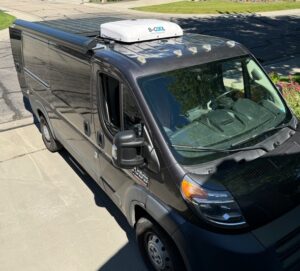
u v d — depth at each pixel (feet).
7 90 33.94
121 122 12.26
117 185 13.48
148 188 11.32
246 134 11.62
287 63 39.22
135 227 13.02
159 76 11.50
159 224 11.03
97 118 13.69
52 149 22.03
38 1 108.37
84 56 13.76
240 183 10.09
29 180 19.56
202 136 11.18
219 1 102.68
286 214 10.09
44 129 22.22
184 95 11.59
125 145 10.75
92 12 86.07
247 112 12.34
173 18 74.90
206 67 12.19
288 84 23.85
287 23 65.62
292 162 10.94
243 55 13.10
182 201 10.05
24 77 23.04
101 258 14.08
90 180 19.26
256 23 66.08
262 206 9.84
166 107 11.19
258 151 11.07
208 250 9.62
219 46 12.99
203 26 64.28
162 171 10.57
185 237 9.97
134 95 11.19
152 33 13.55
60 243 14.98
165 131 10.82
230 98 12.46
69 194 18.15
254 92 13.07
